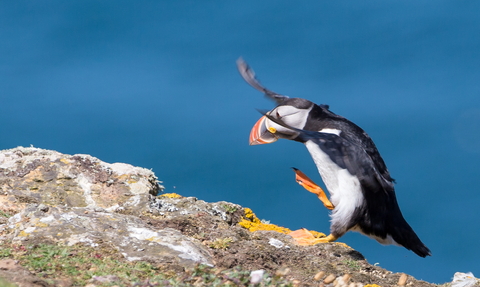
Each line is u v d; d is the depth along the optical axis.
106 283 9.54
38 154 15.88
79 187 14.77
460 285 13.00
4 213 13.01
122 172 15.62
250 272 10.43
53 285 9.26
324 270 12.23
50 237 11.17
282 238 13.82
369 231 13.99
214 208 14.91
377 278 12.54
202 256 11.33
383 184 13.55
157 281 9.59
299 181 14.70
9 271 9.55
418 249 14.26
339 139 13.92
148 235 11.73
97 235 11.45
